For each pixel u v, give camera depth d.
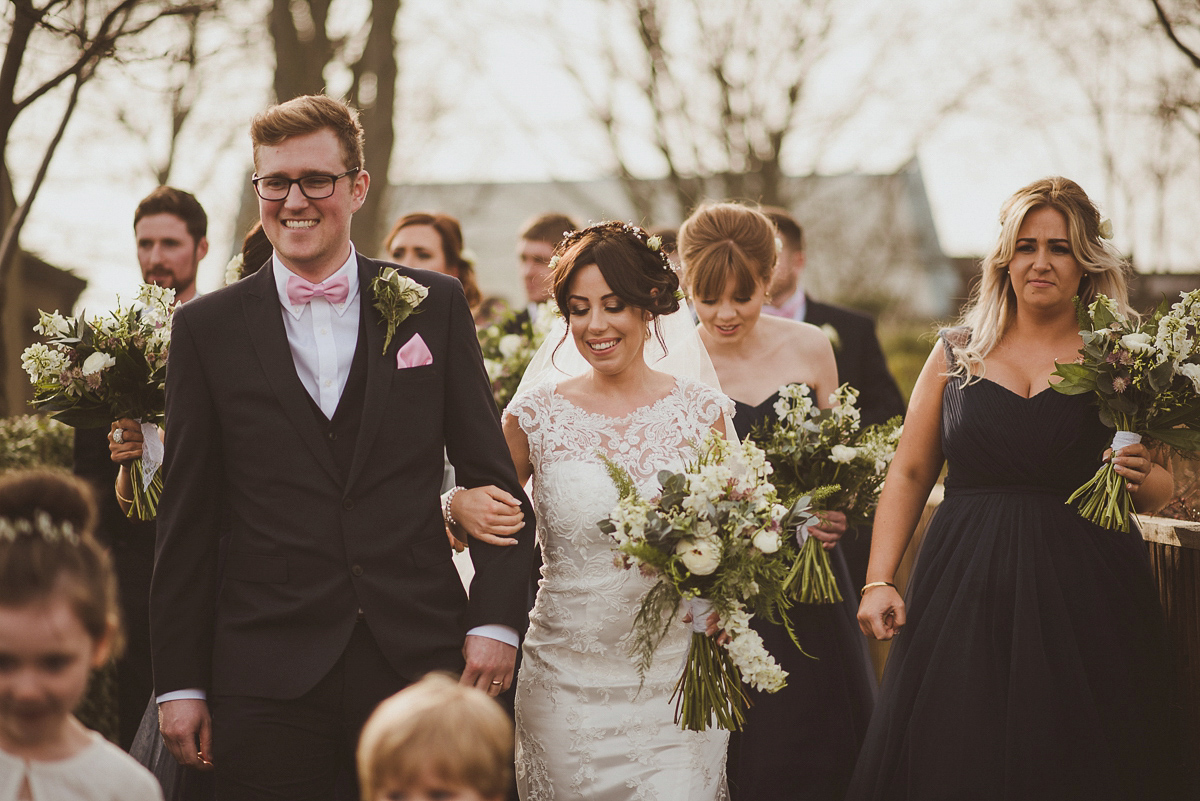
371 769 1.95
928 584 3.52
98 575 2.01
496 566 3.00
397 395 2.98
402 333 3.03
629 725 3.31
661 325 3.80
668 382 3.59
